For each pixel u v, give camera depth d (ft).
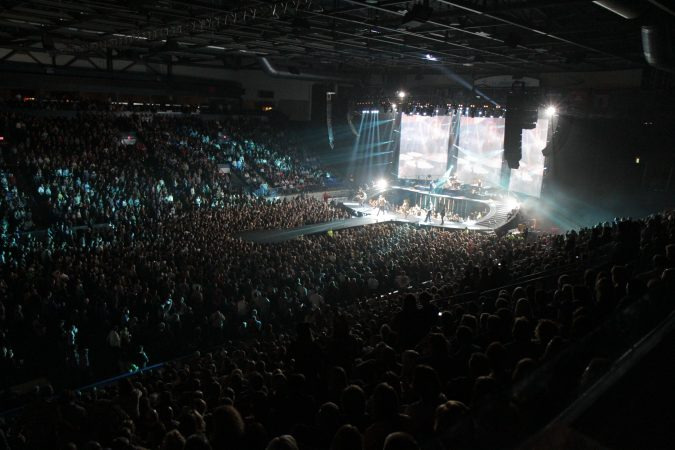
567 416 10.50
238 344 50.26
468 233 100.27
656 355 12.45
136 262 69.87
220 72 161.79
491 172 139.85
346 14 67.87
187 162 133.39
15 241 85.35
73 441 23.54
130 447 17.56
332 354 24.20
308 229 110.11
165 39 95.71
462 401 14.89
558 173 117.91
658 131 99.86
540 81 126.41
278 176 148.66
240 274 66.64
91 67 135.85
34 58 124.98
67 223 94.43
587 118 111.96
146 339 56.13
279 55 129.80
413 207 142.61
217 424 12.78
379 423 12.37
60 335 54.13
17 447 24.63
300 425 13.92
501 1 60.70
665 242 31.01
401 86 161.68
